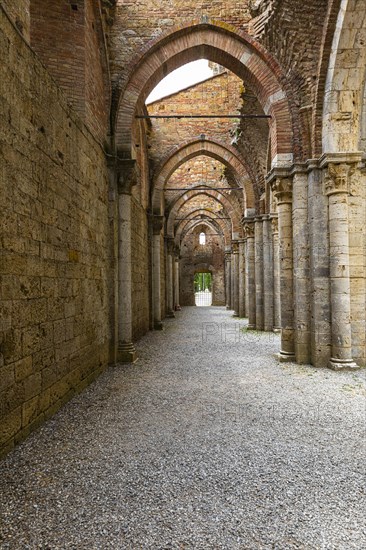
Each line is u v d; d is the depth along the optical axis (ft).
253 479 11.23
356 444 13.76
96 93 25.98
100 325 25.62
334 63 25.94
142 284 46.60
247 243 54.80
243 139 48.75
